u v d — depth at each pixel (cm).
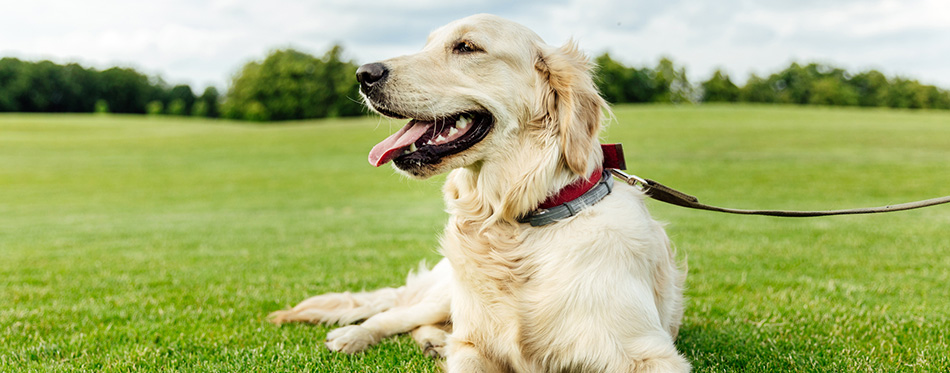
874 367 318
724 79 7844
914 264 609
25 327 404
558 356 290
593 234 284
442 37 317
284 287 538
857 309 430
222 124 5000
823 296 478
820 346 351
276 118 7519
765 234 831
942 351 338
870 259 638
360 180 1955
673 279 356
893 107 7744
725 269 595
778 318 414
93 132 3938
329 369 320
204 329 395
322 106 7469
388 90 296
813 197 1295
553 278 283
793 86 8106
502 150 298
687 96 7538
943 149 2230
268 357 337
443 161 296
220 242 852
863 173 1670
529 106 296
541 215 291
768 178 1627
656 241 328
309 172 2192
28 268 654
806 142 2525
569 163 283
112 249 795
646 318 286
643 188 341
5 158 2602
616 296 279
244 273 611
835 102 7738
